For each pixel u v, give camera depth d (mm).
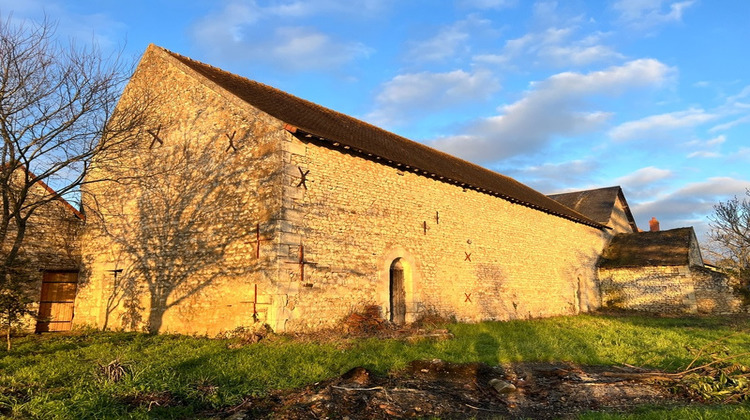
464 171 17719
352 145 10844
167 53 12750
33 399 5059
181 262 11047
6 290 9445
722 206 26016
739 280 20375
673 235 23906
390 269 12008
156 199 12008
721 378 6488
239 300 9742
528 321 15078
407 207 12555
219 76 12734
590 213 27062
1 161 9391
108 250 12789
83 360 7559
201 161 11281
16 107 9211
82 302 13094
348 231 10805
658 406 5688
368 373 6516
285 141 9805
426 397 5766
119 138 11617
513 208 17047
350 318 10352
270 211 9586
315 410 5133
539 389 6516
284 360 7160
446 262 13555
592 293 22234
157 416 4863
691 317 18766
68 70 9922
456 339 9820
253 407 5266
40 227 12781
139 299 11727
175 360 7035
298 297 9508
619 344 9992
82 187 13391
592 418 4969
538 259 18078
